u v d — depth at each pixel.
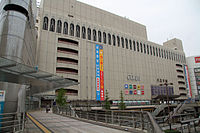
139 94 63.69
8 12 16.17
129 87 61.41
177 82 83.06
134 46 68.94
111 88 56.22
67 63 49.09
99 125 12.81
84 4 61.38
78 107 39.38
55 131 10.14
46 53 46.69
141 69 68.00
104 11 66.38
